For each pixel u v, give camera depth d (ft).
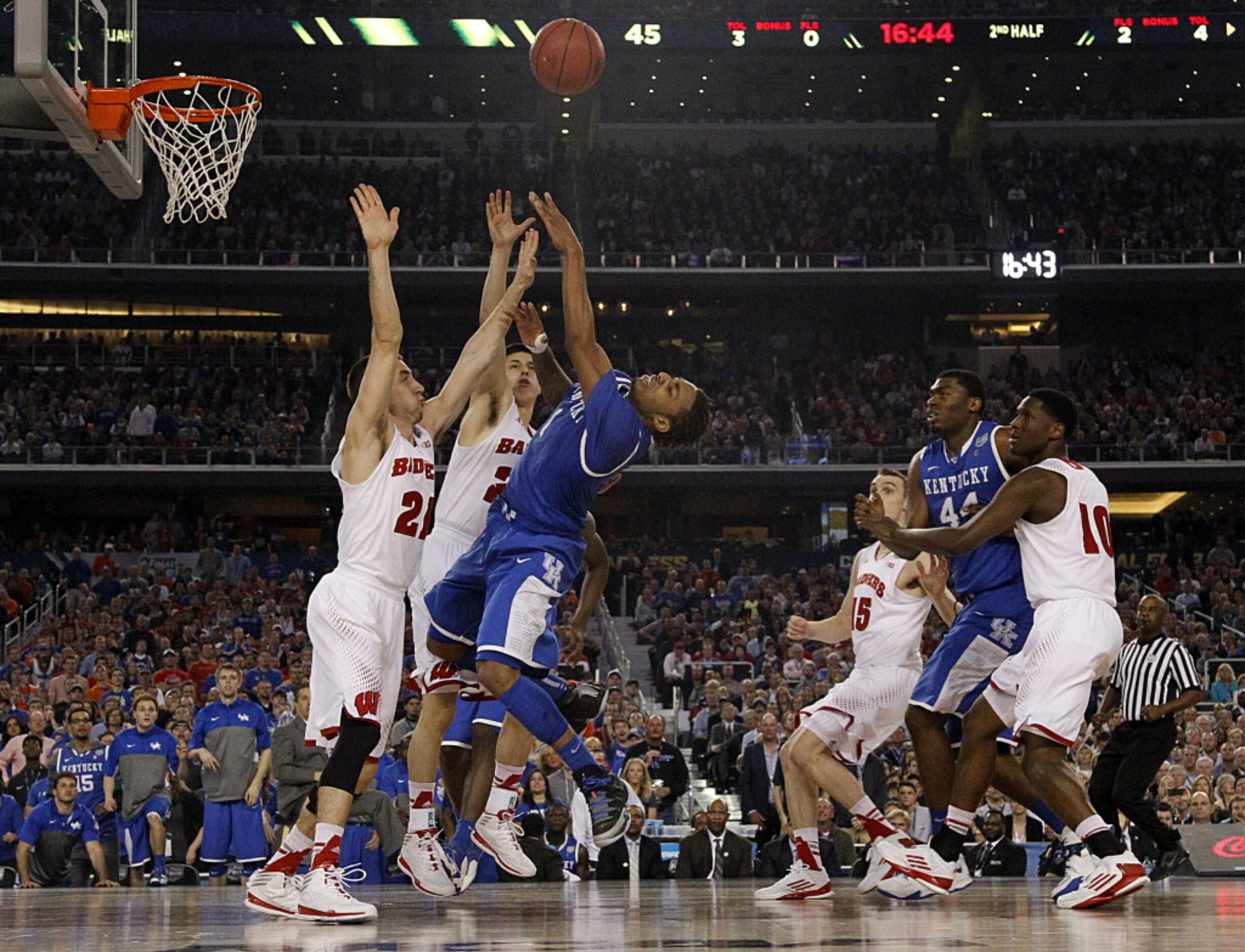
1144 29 105.91
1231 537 95.04
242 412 100.01
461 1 111.75
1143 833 31.76
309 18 105.29
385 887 27.81
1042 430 17.38
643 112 122.42
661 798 41.86
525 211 111.04
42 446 93.35
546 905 17.33
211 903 19.54
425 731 19.20
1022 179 114.93
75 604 80.94
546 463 16.83
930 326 114.73
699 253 106.83
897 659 19.45
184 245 103.40
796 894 18.78
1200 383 106.01
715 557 85.92
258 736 35.19
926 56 113.70
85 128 31.81
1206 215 110.63
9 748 41.75
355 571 15.66
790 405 105.81
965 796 18.48
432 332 112.06
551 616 17.28
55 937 12.03
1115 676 32.35
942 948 10.11
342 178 111.14
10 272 99.30
